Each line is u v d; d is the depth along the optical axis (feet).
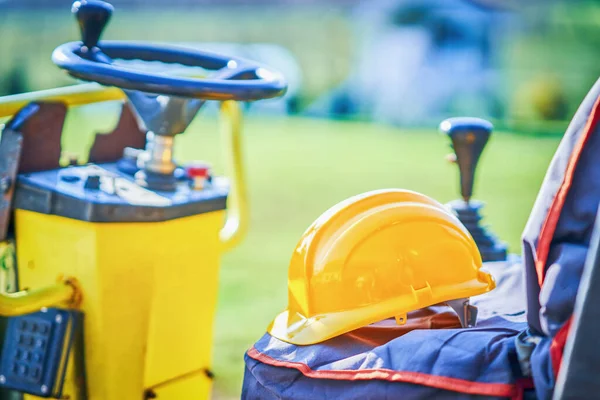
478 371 5.11
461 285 6.11
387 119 51.88
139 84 6.03
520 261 7.68
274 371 5.73
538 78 53.83
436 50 54.70
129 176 7.15
